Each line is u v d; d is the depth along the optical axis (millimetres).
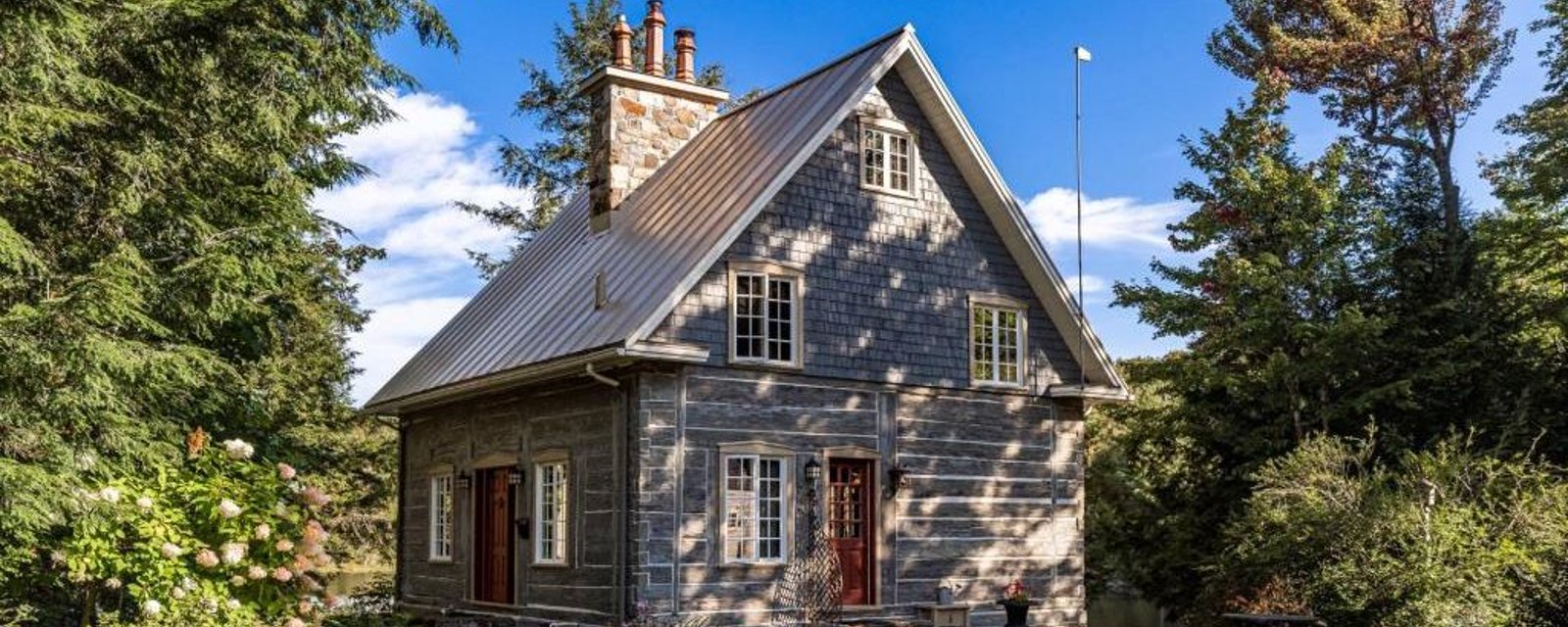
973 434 19812
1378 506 18047
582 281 19859
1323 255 24266
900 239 19453
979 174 20109
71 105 13875
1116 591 34594
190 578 11742
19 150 13156
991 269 20484
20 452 12336
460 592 20984
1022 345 20594
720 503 17141
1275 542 19031
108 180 14375
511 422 19859
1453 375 23281
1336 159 25109
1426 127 29344
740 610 17078
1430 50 29031
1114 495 28219
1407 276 24734
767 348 17797
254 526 12195
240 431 19750
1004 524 19938
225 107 15539
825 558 17844
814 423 18125
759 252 17906
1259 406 25000
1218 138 25922
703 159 20875
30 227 14094
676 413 16922
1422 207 25656
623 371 17078
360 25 17344
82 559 11586
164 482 12297
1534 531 17281
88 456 12680
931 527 19094
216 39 14586
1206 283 25594
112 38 14062
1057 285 20609
